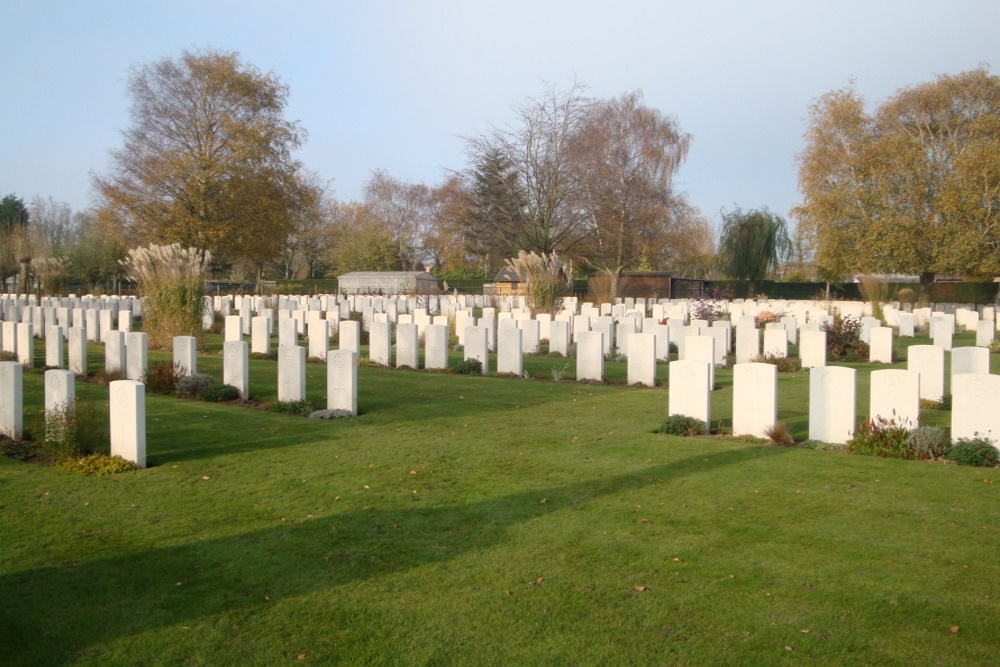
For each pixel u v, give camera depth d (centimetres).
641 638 462
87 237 5622
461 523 664
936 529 633
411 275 5884
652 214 4847
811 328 2173
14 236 5000
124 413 850
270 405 1209
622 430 1044
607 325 2075
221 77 4238
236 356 1279
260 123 4394
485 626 479
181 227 4191
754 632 468
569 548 605
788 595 516
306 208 5022
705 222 6925
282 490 764
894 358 2012
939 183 3756
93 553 599
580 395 1371
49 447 877
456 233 6706
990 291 4259
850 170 3978
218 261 4944
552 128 4472
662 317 2867
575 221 4569
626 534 634
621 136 4841
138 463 846
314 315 2569
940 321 2105
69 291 4391
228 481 795
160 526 660
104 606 509
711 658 439
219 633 472
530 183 4506
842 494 732
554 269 2741
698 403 1020
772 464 845
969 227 3631
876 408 934
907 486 753
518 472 827
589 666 433
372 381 1520
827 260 4066
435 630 475
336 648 455
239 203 4344
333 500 730
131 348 1402
